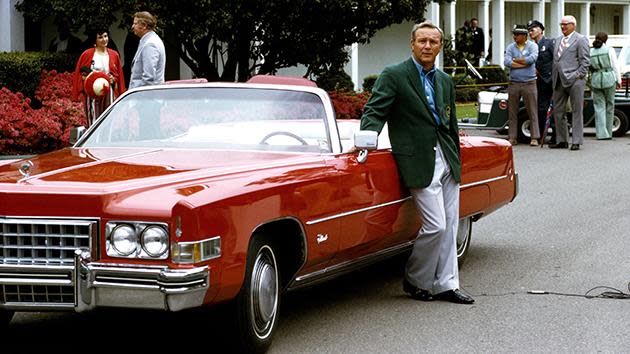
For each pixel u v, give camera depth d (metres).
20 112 13.91
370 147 6.18
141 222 4.82
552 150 17.00
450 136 6.79
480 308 6.68
